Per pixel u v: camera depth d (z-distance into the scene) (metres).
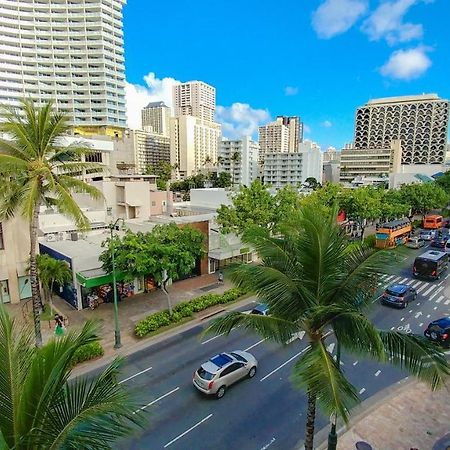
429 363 8.21
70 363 6.81
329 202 42.25
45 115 18.19
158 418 13.66
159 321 22.41
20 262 26.42
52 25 104.62
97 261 27.09
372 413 13.93
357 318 8.09
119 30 113.81
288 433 12.93
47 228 37.31
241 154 136.12
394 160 145.12
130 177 53.84
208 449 12.11
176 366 17.73
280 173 130.25
